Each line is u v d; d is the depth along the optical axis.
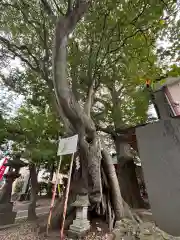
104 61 6.50
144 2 4.28
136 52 5.64
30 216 6.41
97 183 4.36
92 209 4.48
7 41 5.65
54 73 3.87
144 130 3.08
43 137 6.89
